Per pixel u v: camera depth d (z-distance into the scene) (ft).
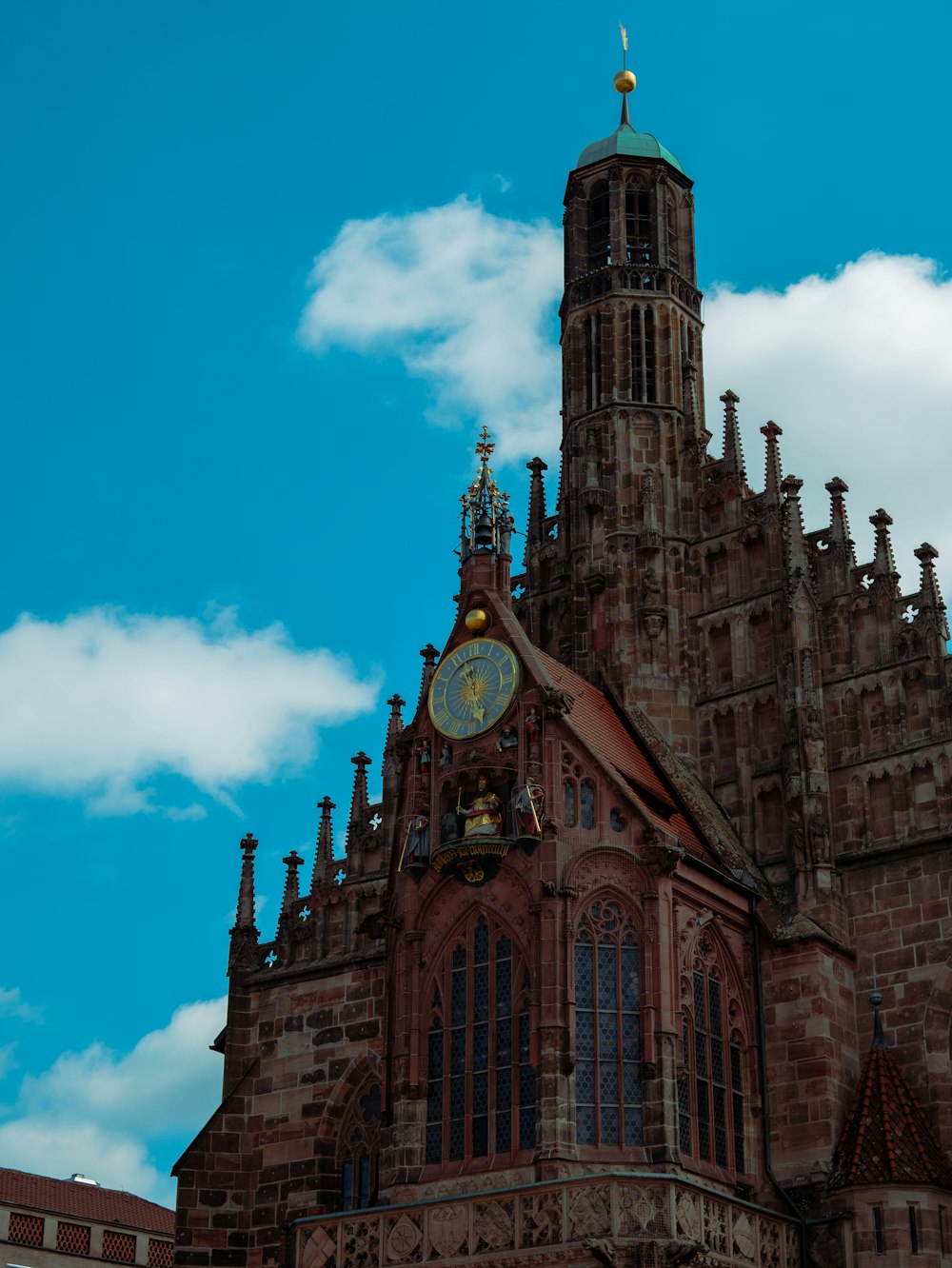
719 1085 217.15
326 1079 259.19
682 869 217.77
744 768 245.45
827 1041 222.28
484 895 216.74
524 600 271.49
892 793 235.20
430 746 225.97
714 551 259.60
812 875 232.53
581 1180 195.52
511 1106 207.72
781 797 241.55
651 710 253.24
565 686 242.17
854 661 242.99
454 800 222.89
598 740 236.02
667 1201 194.49
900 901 230.27
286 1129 259.39
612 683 255.09
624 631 257.96
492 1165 205.67
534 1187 197.47
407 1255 203.00
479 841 215.31
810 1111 219.61
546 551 272.51
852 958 231.09
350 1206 252.21
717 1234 200.85
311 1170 254.88
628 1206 194.08
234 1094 264.11
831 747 240.94
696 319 281.33
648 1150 203.72
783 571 250.37
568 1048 205.26
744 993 224.94
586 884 213.25
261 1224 256.11
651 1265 190.80
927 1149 214.90
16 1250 328.90
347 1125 256.52
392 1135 213.46
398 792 252.83
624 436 269.03
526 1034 209.67
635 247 282.97
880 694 239.71
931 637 237.45
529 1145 205.05
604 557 264.31
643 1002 209.77
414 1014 216.74
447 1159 209.97
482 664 225.76
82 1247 338.34
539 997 208.03
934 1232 209.87
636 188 285.43
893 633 240.94
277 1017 267.39
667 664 256.11
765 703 247.29
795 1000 225.15
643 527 262.88
